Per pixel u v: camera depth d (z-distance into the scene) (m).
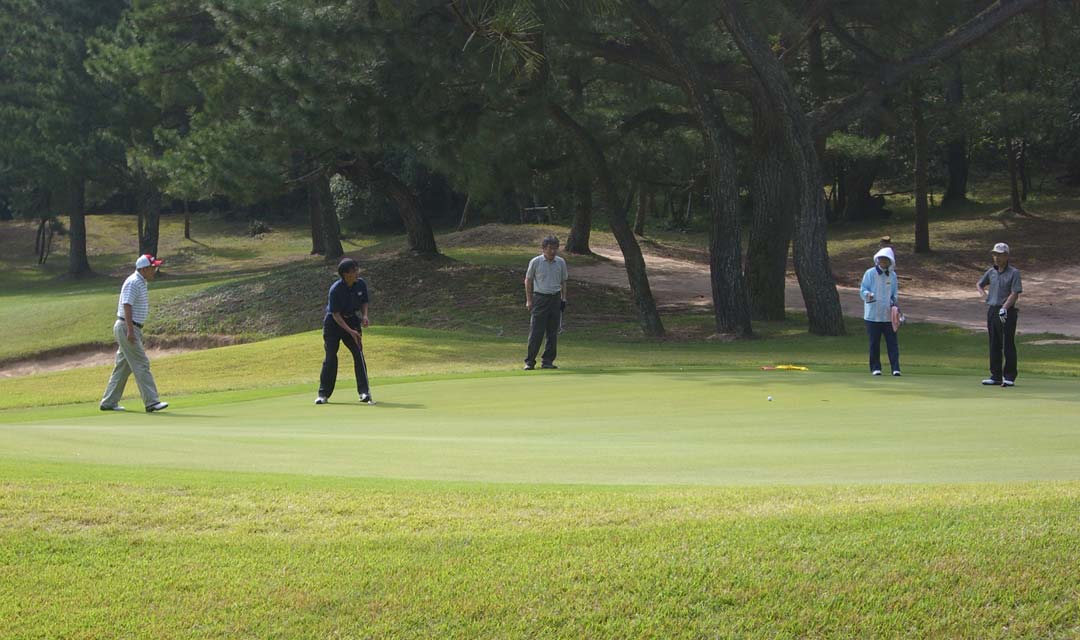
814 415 16.28
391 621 5.56
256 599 5.78
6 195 108.06
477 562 6.25
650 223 107.88
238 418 18.14
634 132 59.47
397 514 7.42
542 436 13.76
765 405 18.03
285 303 55.38
